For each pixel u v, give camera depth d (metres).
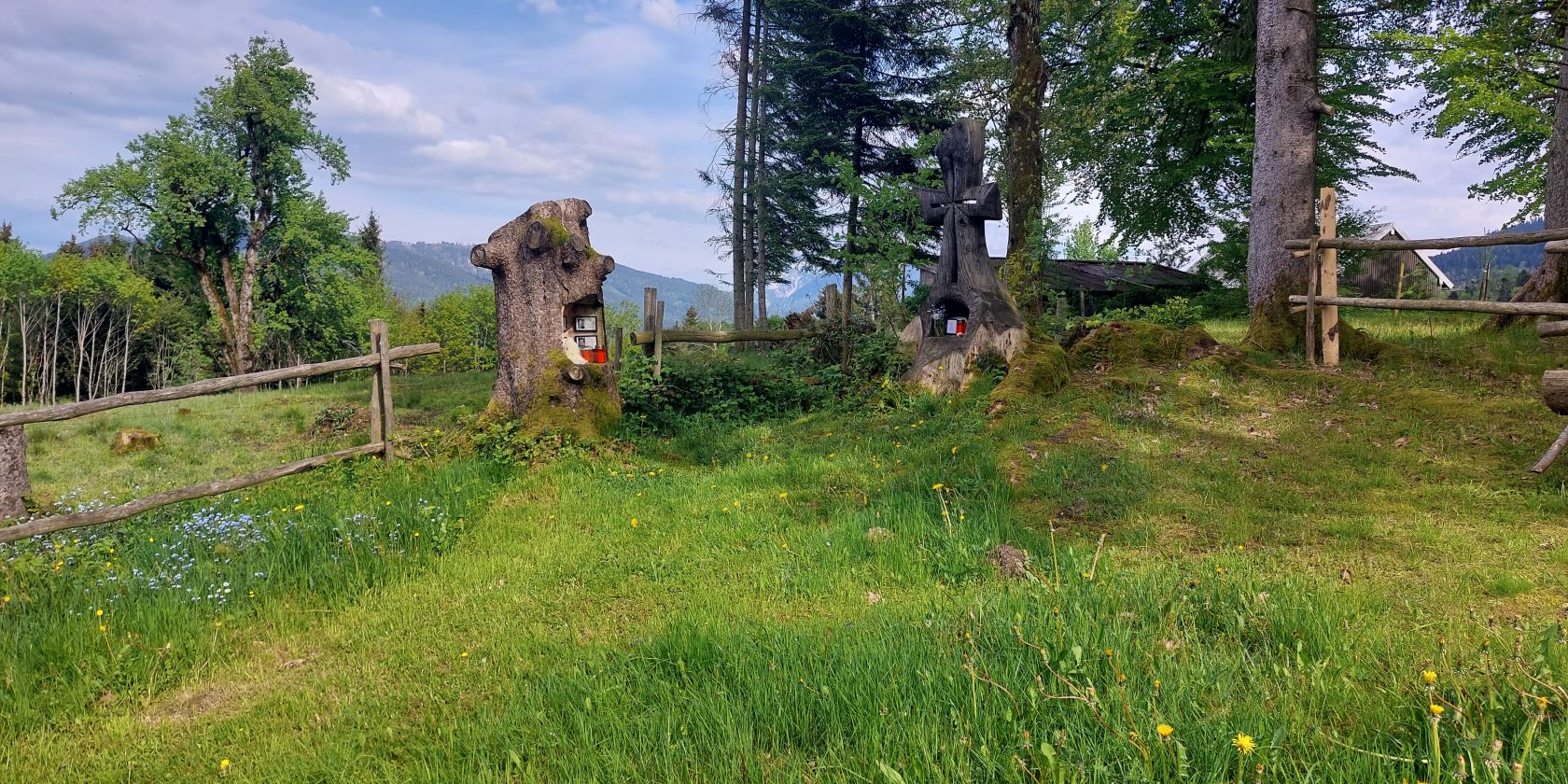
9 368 43.72
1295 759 2.45
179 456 10.95
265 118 37.16
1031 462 6.87
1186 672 3.04
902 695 3.02
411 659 4.12
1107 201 23.08
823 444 8.41
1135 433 7.60
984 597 4.09
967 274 10.42
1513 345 9.29
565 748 3.01
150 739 3.49
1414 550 4.82
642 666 3.64
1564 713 2.52
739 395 11.10
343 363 7.62
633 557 5.45
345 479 7.34
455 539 5.88
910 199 13.65
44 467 10.40
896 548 5.13
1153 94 19.73
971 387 9.38
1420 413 7.51
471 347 68.56
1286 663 3.13
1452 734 2.51
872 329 13.31
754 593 4.74
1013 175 15.62
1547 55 11.12
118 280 44.50
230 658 4.27
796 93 27.38
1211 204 21.95
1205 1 17.38
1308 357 9.25
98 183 35.03
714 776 2.75
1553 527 5.06
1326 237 9.09
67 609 4.55
